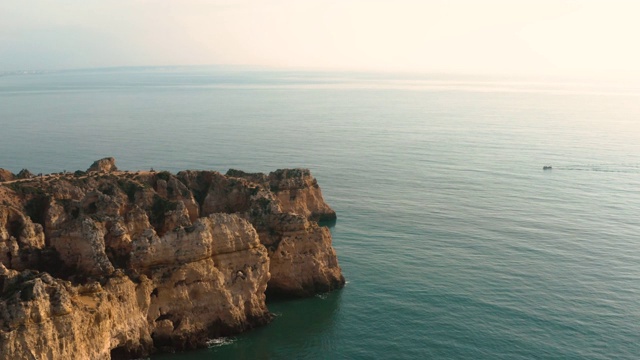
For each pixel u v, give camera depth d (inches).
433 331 2915.8
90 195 2989.7
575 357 2672.2
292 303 3265.3
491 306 3196.4
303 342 2824.8
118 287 2514.8
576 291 3415.4
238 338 2864.2
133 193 3262.8
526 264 3860.7
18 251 2728.8
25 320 2062.0
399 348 2758.4
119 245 2797.7
